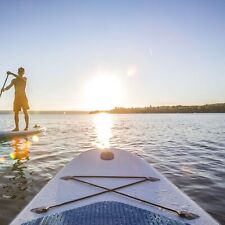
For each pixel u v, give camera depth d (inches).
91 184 94.8
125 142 364.2
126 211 60.8
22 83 339.6
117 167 116.6
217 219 109.1
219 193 141.6
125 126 773.3
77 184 95.7
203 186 154.3
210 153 272.7
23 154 244.7
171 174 182.5
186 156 254.2
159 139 404.8
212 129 626.8
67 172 110.8
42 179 159.8
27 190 138.6
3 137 306.8
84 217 57.6
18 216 69.3
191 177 174.6
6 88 324.5
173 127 712.4
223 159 239.3
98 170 113.4
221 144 345.1
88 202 79.0
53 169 186.5
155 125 820.6
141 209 62.0
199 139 405.7
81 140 379.9
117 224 54.7
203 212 71.6
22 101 343.9
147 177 103.3
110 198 82.1
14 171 179.0
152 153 271.4
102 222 55.4
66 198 82.4
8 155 237.8
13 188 141.8
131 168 115.4
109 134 490.3
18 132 329.4
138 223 55.4
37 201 79.8
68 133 497.7
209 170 195.2
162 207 74.2
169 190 89.0
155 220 56.8
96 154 130.3
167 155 259.6
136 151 284.4
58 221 56.2
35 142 332.8
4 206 116.8
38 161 214.1
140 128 677.9
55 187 92.4
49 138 390.6
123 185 94.4
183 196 83.5
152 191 87.9
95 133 508.7
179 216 68.7
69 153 258.8
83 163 120.9
